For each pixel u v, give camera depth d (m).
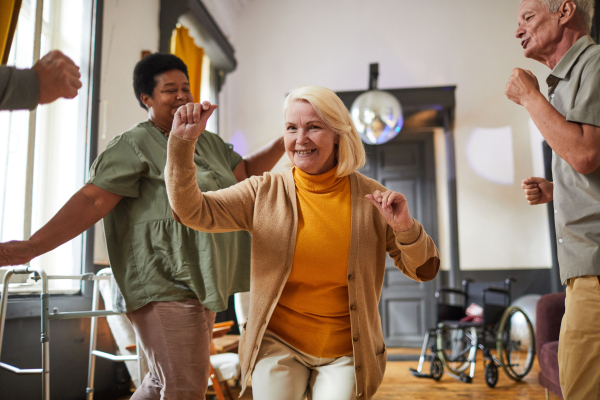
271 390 1.10
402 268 1.29
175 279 1.47
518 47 6.00
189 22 4.62
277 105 6.18
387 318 5.65
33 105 1.04
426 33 6.13
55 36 3.34
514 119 5.91
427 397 3.37
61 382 2.79
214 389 2.78
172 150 1.09
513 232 5.76
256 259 1.20
